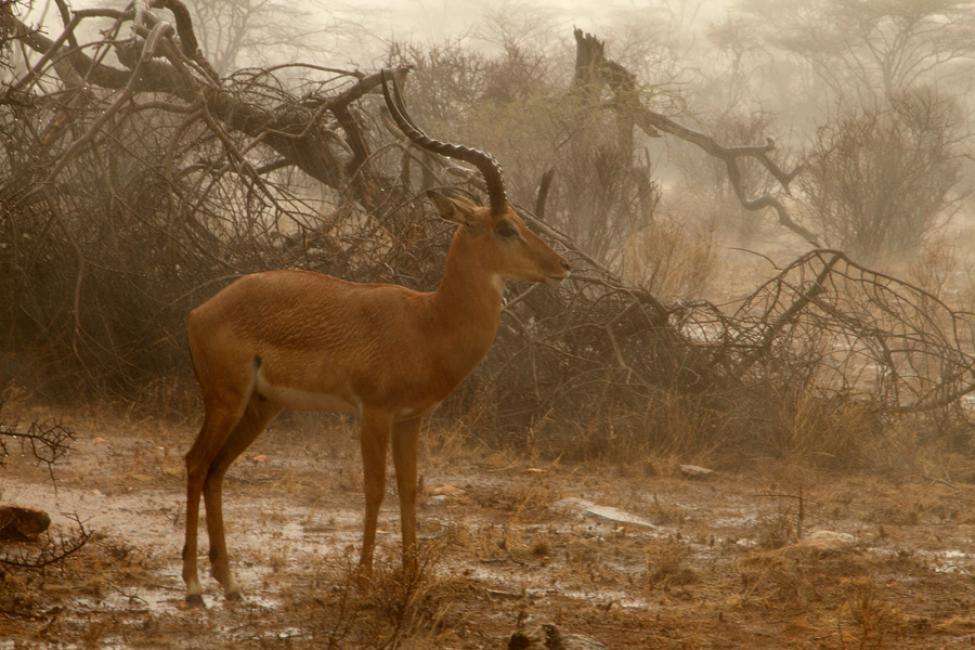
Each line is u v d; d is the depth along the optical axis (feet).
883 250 143.64
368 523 39.45
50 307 70.69
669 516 53.11
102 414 65.92
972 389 70.90
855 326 74.23
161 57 84.28
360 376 38.91
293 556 44.62
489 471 60.95
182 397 68.28
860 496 58.65
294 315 39.17
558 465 62.90
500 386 68.85
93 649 34.14
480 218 40.14
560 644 34.73
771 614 40.47
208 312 39.34
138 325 70.95
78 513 48.39
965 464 65.98
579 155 115.96
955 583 44.45
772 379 70.38
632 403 68.28
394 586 38.70
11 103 58.18
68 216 71.00
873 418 69.67
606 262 109.91
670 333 70.85
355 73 82.58
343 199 77.05
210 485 39.96
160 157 74.28
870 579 43.47
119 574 40.98
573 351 70.44
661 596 41.93
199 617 37.40
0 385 64.28
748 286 118.73
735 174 133.28
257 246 70.74
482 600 40.47
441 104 132.67
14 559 40.09
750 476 62.54
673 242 109.19
